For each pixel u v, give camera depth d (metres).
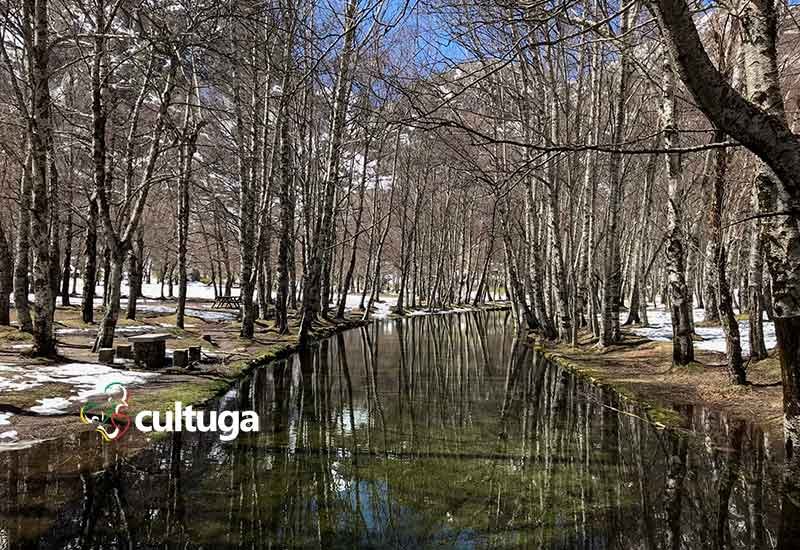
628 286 31.62
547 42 4.05
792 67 9.39
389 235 46.62
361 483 5.98
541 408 9.84
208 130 18.25
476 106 10.95
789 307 4.81
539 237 22.44
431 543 4.64
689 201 19.11
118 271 11.98
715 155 9.42
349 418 8.98
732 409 8.85
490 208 40.12
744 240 20.30
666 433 7.91
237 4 8.48
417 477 6.22
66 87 18.86
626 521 5.08
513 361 16.23
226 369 12.02
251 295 17.89
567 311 18.28
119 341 14.76
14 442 6.41
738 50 8.81
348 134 20.72
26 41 10.25
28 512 4.79
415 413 9.42
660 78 11.54
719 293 9.88
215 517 4.97
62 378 9.28
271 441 7.50
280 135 19.06
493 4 4.93
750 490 5.72
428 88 5.79
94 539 4.39
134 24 12.62
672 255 11.95
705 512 5.23
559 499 5.60
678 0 2.98
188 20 10.09
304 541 4.59
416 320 34.00
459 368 14.86
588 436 7.94
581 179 20.98
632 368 13.01
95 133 11.23
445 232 42.69
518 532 4.82
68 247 22.78
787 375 4.91
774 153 3.39
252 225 17.89
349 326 26.89
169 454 6.59
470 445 7.49
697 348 14.89
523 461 6.80
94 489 5.37
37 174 10.38
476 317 37.84
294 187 26.59
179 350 11.54
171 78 10.82
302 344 17.75
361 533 4.79
